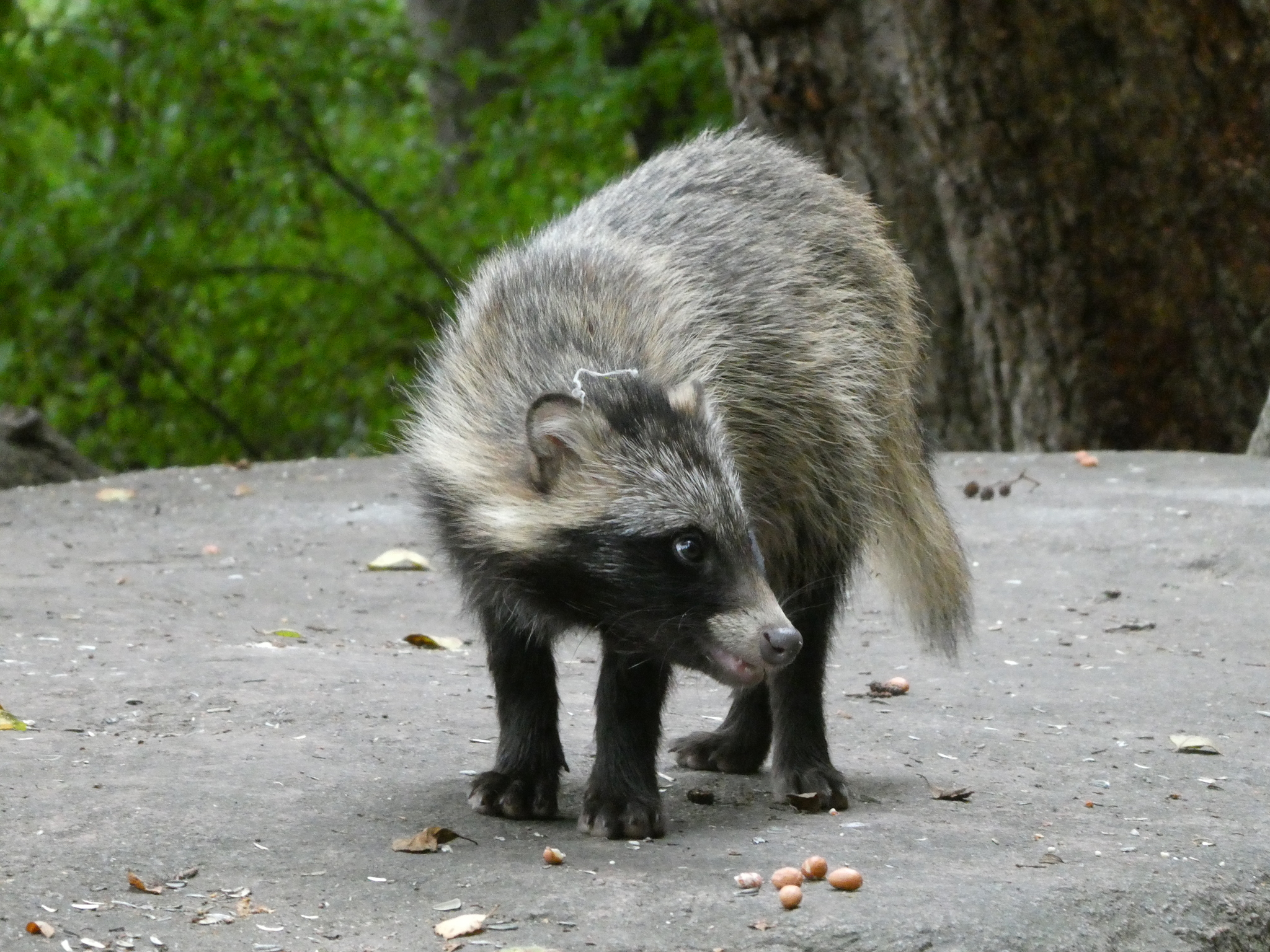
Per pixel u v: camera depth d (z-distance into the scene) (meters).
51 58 27.41
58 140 33.62
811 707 7.79
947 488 16.09
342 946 5.45
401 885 6.04
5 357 27.73
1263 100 17.81
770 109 20.20
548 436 6.86
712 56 26.28
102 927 5.53
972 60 17.95
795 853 6.57
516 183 30.34
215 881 6.00
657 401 6.89
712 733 8.43
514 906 5.83
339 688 8.93
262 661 9.49
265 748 7.73
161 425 32.03
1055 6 17.56
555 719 7.38
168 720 8.14
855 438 8.20
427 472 7.56
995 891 6.02
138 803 6.76
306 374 32.03
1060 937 5.75
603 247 7.75
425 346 8.34
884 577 9.12
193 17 27.81
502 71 27.98
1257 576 12.66
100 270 27.91
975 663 10.32
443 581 12.60
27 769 7.18
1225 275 18.42
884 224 9.31
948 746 8.41
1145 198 18.25
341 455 32.22
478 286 8.04
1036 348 19.20
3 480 19.03
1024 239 18.69
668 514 6.69
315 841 6.48
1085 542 13.70
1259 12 17.44
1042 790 7.63
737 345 7.68
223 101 28.62
